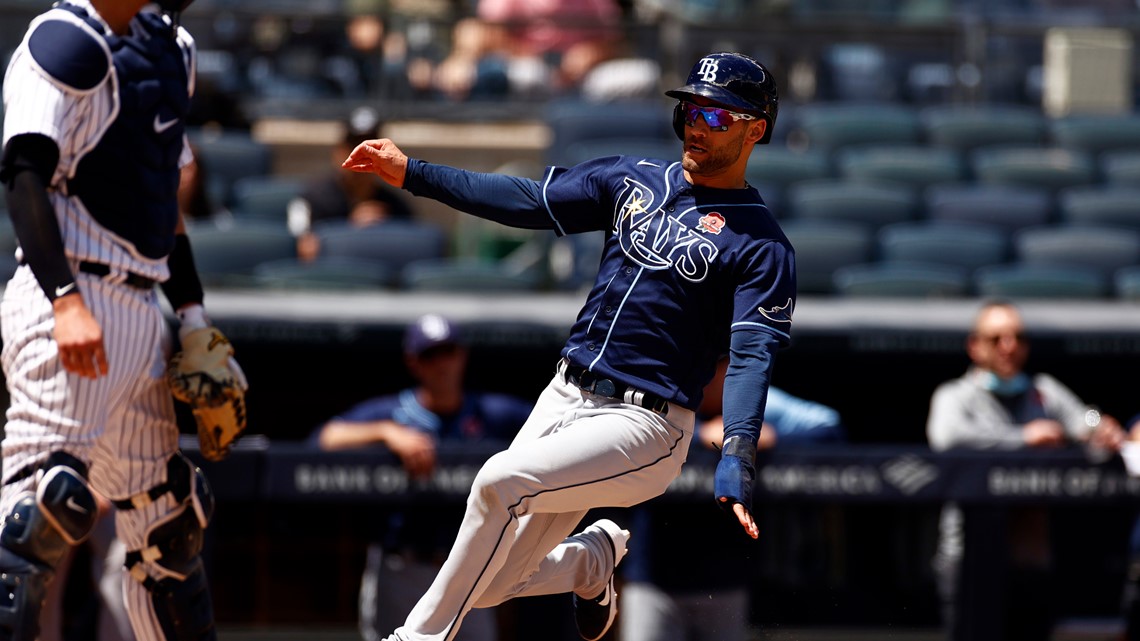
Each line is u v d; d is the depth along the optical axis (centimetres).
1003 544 2234
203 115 3844
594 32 4150
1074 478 2228
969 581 2242
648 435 1223
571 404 1252
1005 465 2222
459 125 4059
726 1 4312
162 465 1376
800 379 2848
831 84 4231
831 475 2206
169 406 1388
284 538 2369
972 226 3591
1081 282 3197
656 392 1221
